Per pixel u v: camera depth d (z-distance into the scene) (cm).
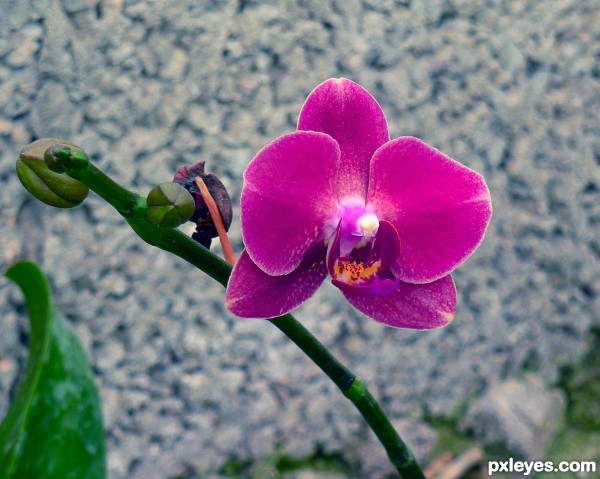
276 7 69
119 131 66
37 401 50
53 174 45
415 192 50
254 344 72
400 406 76
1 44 63
